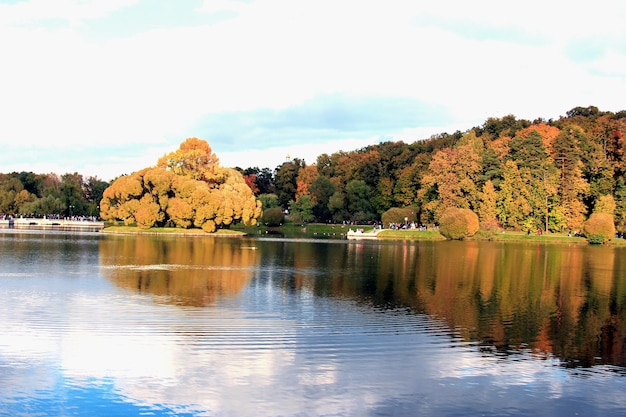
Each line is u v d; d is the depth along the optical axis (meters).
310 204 178.12
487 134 162.88
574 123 160.12
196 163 134.88
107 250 74.38
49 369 24.41
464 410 21.39
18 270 51.66
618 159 141.62
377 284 48.66
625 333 32.81
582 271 61.94
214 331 30.67
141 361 25.59
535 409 21.66
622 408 21.92
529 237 122.62
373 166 179.12
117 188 120.81
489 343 29.91
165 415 20.55
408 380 24.12
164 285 44.81
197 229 123.44
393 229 137.12
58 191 171.88
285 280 49.56
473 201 127.62
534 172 130.25
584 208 132.25
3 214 166.75
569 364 26.78
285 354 27.02
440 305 39.72
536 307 39.84
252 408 21.20
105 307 35.84
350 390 22.92
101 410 20.83
